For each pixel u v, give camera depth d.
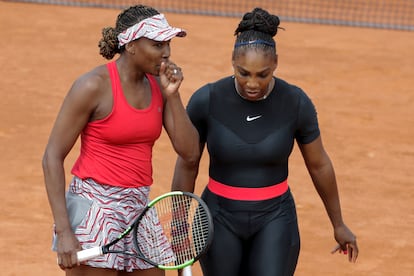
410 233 34.12
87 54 61.03
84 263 19.94
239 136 20.70
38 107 48.06
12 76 54.06
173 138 20.36
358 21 77.62
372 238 33.44
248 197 20.95
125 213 20.08
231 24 73.56
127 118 19.56
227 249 21.23
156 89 20.23
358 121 48.81
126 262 20.36
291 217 21.52
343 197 37.50
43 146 41.94
